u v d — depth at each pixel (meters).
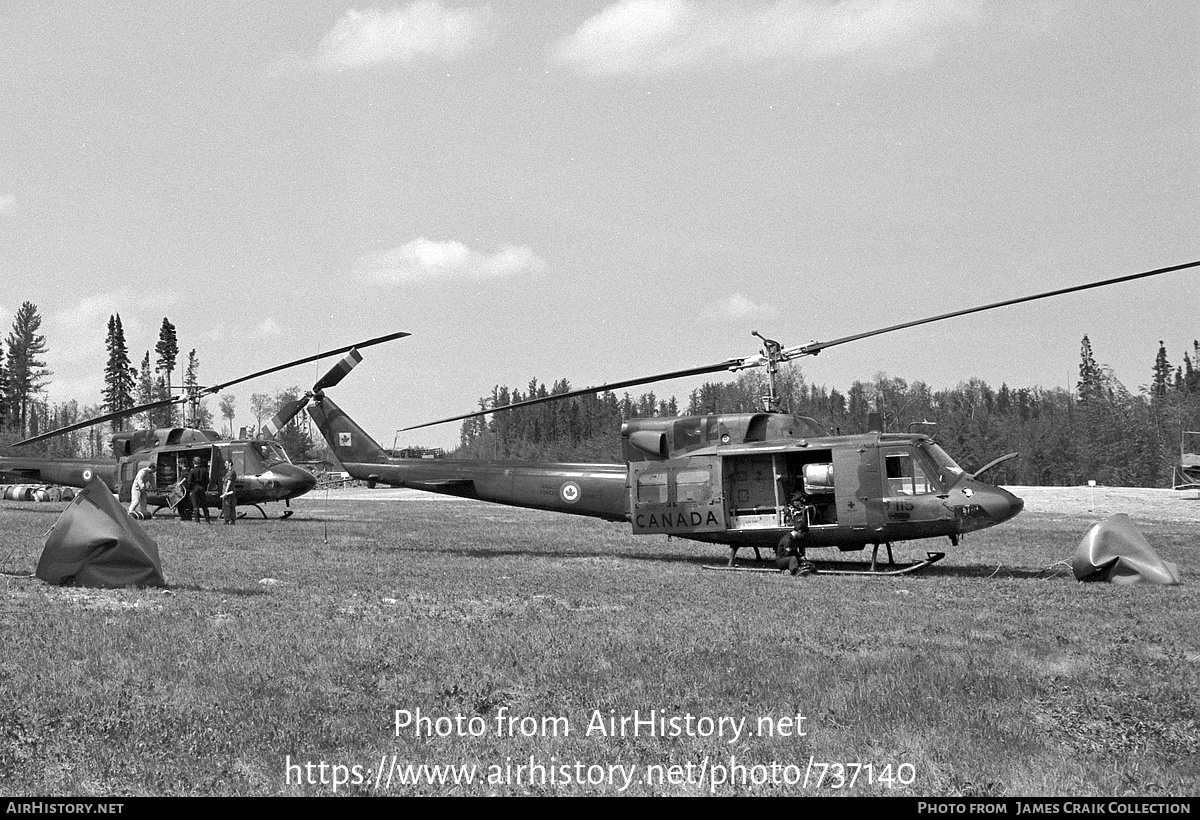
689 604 15.87
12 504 51.25
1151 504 56.06
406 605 15.52
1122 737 9.11
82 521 16.59
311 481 38.66
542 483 24.38
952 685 10.55
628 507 23.42
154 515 39.56
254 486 37.31
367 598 16.11
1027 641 12.88
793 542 20.69
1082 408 104.50
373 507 53.34
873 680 10.77
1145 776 8.21
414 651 11.82
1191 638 13.27
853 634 13.28
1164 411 99.94
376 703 9.76
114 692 9.77
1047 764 8.45
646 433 22.31
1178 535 34.47
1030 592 17.61
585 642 12.47
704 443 21.98
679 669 11.18
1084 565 19.41
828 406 122.62
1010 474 102.06
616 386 20.80
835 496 20.70
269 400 105.06
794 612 15.05
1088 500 59.06
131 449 39.81
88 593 15.76
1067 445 100.44
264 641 12.12
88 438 118.44
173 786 7.71
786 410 22.36
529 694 10.25
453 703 9.82
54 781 7.71
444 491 25.56
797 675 10.94
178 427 38.88
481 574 19.64
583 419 135.25
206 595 15.89
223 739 8.63
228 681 10.30
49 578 16.47
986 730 9.19
